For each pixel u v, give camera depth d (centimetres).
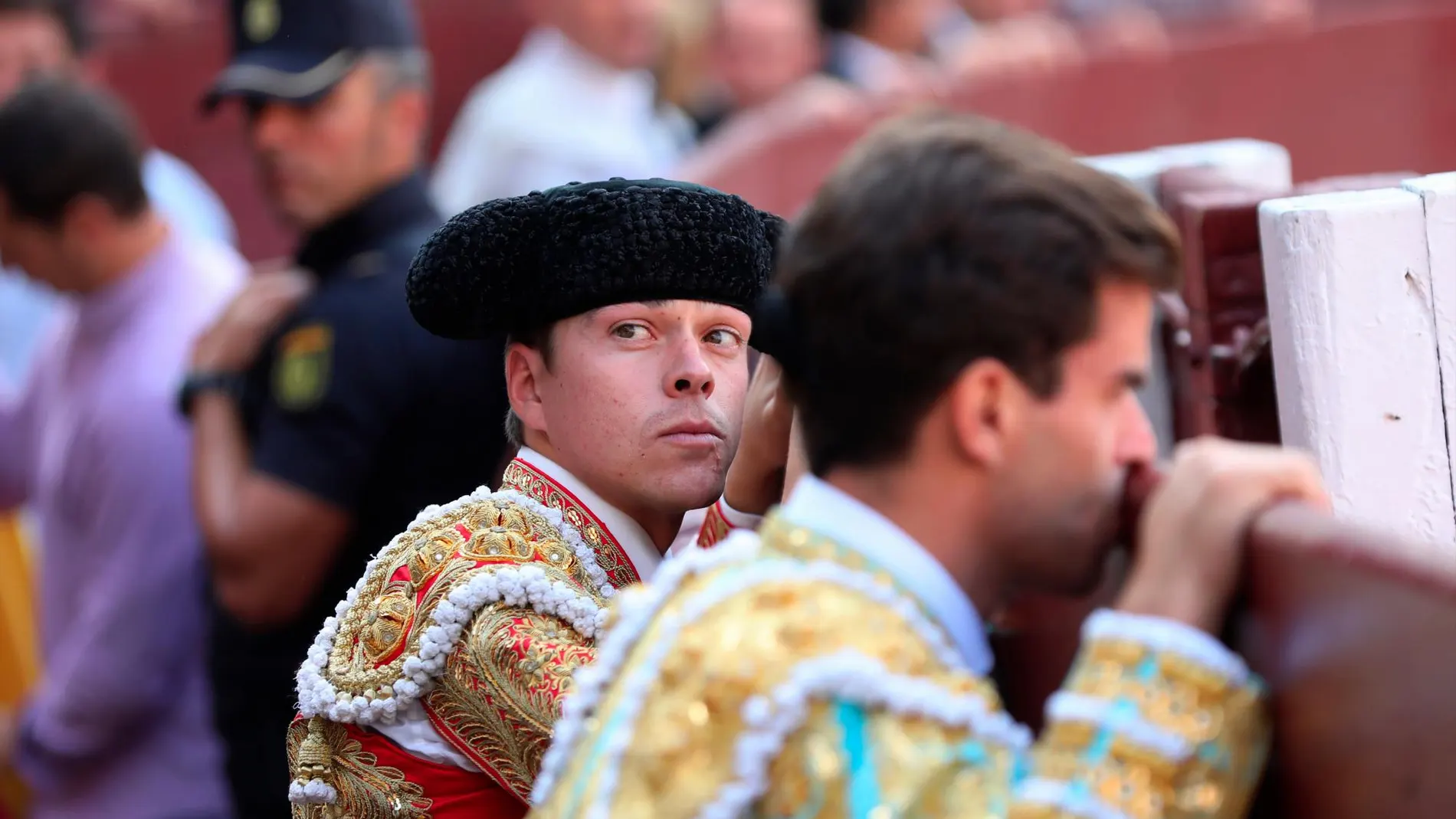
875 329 372
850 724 364
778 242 578
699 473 541
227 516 1028
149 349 1231
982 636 393
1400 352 577
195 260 1287
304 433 1012
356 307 1021
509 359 564
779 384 512
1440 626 318
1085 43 2230
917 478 384
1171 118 2159
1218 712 353
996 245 365
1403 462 581
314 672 550
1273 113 2178
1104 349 374
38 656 1589
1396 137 2172
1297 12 2212
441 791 534
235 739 1041
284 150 1079
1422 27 2158
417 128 1119
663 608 409
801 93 2061
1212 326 669
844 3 2139
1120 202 376
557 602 520
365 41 1088
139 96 2538
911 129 390
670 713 378
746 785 364
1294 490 364
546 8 2036
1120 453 385
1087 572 389
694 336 543
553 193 543
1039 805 351
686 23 2303
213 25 2534
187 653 1222
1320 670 345
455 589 522
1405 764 327
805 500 399
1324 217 574
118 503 1212
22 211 1234
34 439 1405
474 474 1009
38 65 1664
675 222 533
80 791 1238
